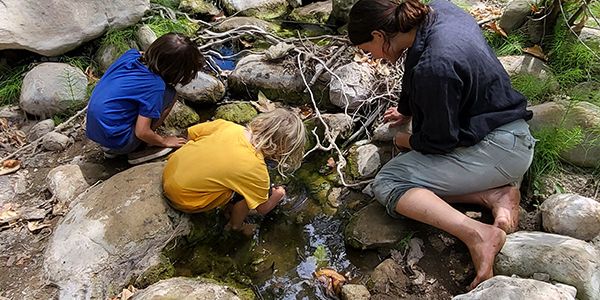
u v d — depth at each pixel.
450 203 2.38
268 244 2.40
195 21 3.70
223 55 3.49
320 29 3.68
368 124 2.85
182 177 2.22
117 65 2.62
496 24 3.31
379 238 2.27
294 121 2.25
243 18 3.69
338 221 2.48
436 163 2.25
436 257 2.22
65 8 3.20
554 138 2.48
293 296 2.19
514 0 3.28
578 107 2.59
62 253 2.14
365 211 2.39
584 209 2.16
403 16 2.13
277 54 3.15
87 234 2.16
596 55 2.81
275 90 3.11
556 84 2.84
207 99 3.06
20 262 2.23
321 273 2.23
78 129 2.91
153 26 3.50
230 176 2.19
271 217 2.51
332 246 2.37
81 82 3.05
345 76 2.98
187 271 2.27
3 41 3.06
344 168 2.68
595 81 2.85
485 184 2.26
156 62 2.54
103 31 3.32
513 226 2.22
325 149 2.73
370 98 2.92
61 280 2.08
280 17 3.85
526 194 2.43
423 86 2.09
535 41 3.17
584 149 2.47
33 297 2.07
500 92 2.21
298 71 3.09
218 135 2.26
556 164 2.50
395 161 2.35
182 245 2.31
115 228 2.17
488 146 2.21
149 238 2.20
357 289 2.10
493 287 1.87
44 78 2.99
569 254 1.97
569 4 3.01
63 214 2.41
